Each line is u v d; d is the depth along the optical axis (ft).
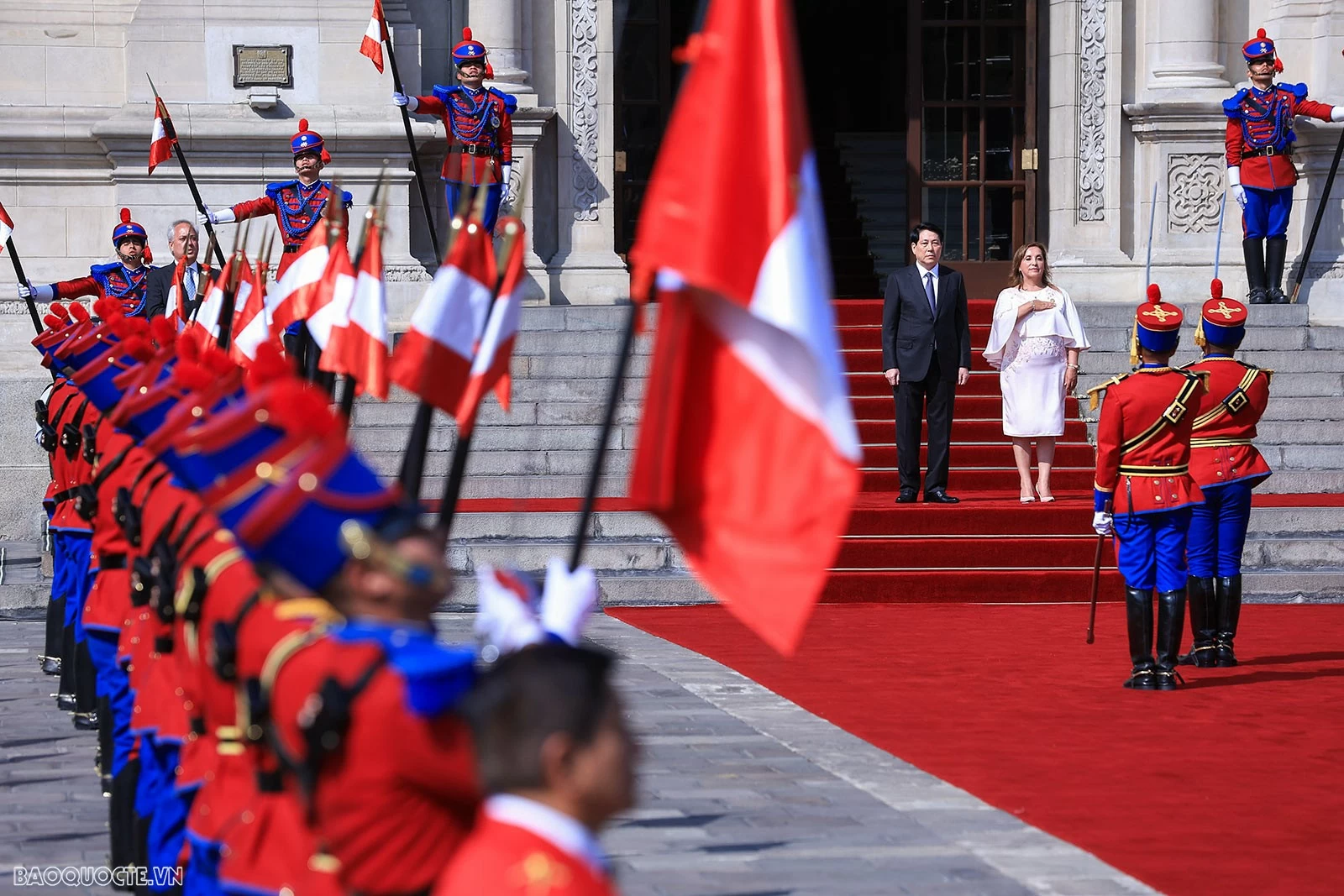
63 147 163.02
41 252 163.12
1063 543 127.24
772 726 79.36
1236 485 96.37
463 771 29.19
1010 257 189.57
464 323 48.75
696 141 36.09
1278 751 75.46
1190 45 181.27
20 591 117.19
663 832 60.49
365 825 29.99
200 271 122.52
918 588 124.06
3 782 68.59
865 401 151.53
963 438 150.10
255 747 33.94
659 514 37.24
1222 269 181.57
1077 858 57.41
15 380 151.53
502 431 143.74
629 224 186.09
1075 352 135.85
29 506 151.23
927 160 189.06
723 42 36.14
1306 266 174.09
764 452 36.68
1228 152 168.35
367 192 166.50
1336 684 91.76
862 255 211.61
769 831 60.85
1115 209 182.70
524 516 126.31
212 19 164.45
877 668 96.12
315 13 165.99
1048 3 185.78
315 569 30.63
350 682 29.96
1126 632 110.11
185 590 38.14
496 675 24.85
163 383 47.91
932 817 63.00
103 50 165.17
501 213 167.73
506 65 173.37
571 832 24.30
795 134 36.14
